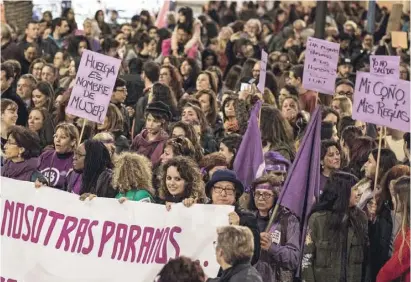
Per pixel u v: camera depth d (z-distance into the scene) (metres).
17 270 12.50
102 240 12.34
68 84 22.33
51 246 12.42
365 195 14.41
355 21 39.19
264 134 15.66
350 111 19.64
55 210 12.42
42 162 14.82
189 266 9.61
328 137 16.73
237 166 14.37
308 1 43.38
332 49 16.28
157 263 12.25
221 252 10.45
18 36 31.81
